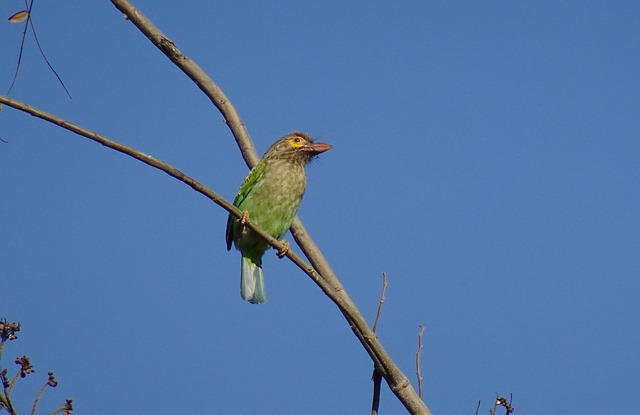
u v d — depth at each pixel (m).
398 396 10.16
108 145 9.47
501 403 9.67
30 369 9.02
